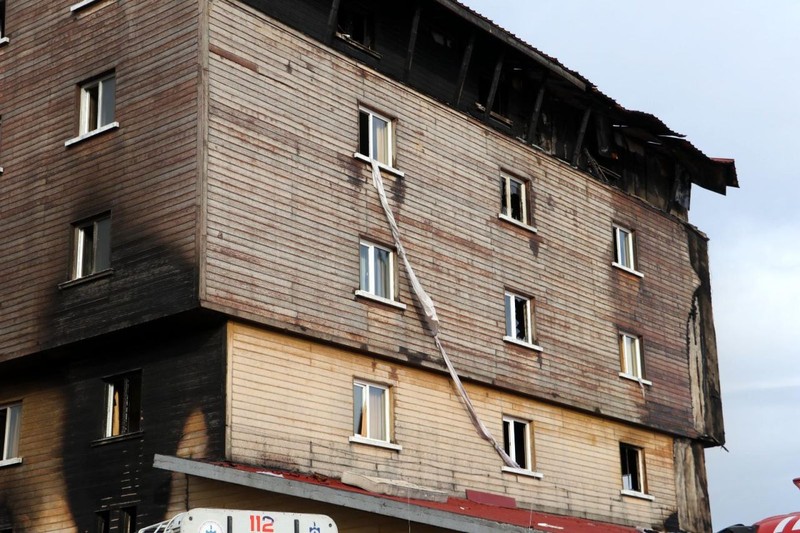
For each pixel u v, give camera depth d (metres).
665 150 44.75
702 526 42.06
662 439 41.50
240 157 29.41
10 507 31.36
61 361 31.42
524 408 36.28
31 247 31.59
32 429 31.62
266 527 20.25
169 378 29.05
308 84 31.69
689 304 44.12
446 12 35.91
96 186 30.56
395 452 31.75
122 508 29.11
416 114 34.84
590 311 39.38
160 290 28.42
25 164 32.38
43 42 32.94
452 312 34.28
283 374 29.36
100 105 31.34
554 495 36.34
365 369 31.59
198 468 26.03
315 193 31.11
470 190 36.00
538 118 40.28
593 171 41.97
